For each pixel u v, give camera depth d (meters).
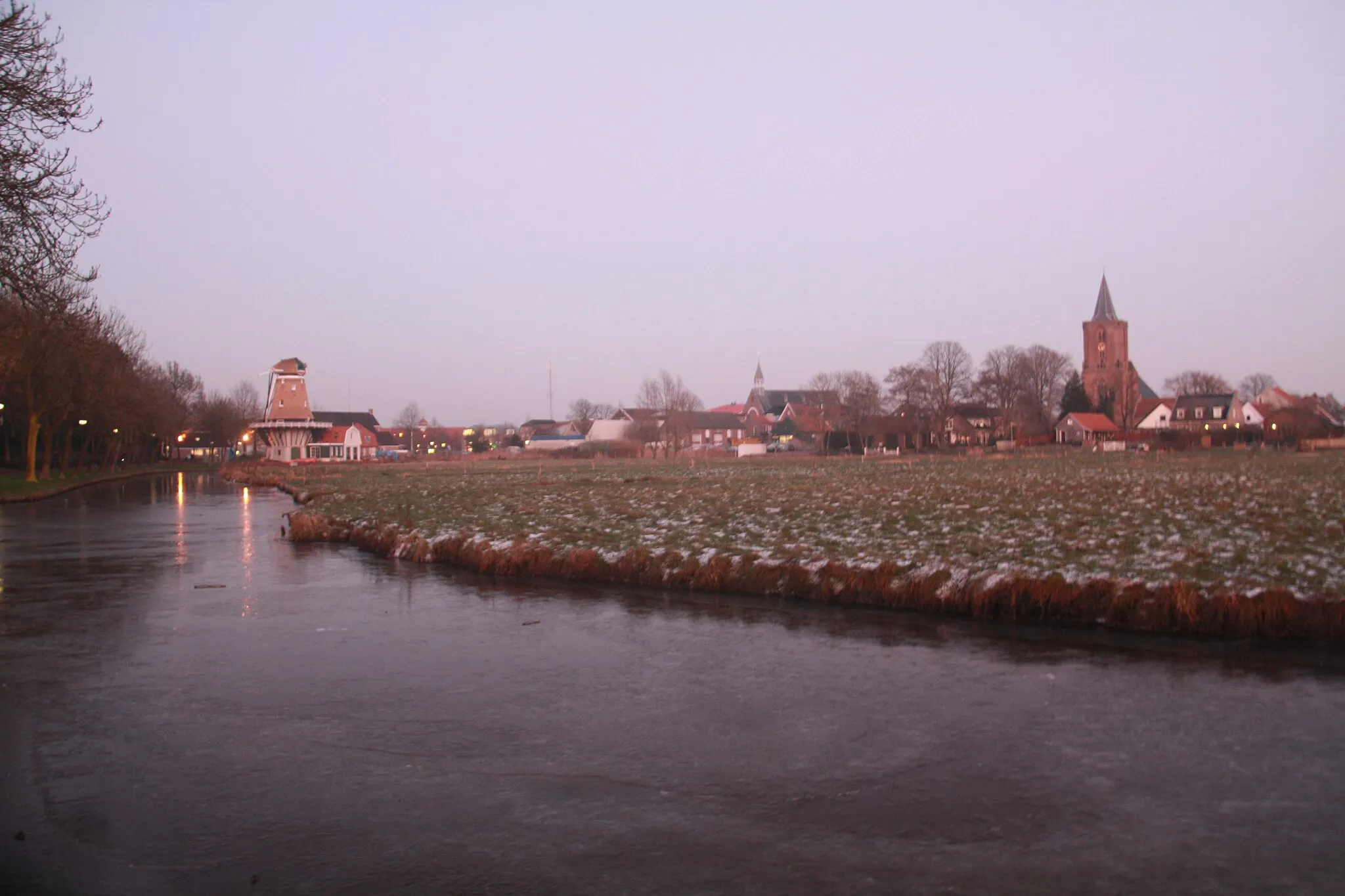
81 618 17.47
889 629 15.77
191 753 10.03
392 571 23.53
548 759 9.80
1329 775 9.05
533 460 108.06
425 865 7.43
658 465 83.00
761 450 123.62
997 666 13.20
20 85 14.77
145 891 7.04
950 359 113.44
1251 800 8.49
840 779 9.16
